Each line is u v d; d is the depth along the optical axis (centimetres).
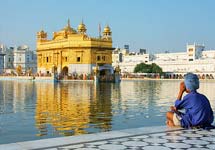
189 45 13638
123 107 2153
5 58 16712
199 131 906
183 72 12300
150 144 765
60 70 8444
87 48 8006
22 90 4141
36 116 1706
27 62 16612
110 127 1401
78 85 5756
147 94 3450
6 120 1568
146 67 11894
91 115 1753
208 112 937
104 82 7138
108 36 8269
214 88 4844
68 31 8719
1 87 4969
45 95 3234
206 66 11762
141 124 1479
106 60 8219
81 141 772
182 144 769
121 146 743
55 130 1321
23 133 1258
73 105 2264
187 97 950
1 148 696
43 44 9138
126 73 12031
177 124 958
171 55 14325
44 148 708
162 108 2108
